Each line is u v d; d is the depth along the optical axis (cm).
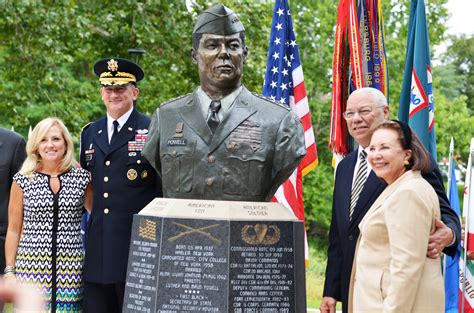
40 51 1188
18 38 1160
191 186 395
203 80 402
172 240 368
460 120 1969
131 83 492
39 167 483
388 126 361
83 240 560
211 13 398
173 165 399
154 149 410
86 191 496
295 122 398
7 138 540
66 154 481
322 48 1928
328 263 448
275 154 392
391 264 334
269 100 404
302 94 617
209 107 400
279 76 615
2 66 1236
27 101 1239
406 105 594
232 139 392
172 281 366
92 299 474
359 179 424
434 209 343
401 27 1953
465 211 544
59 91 1296
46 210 473
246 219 368
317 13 1939
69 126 1285
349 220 420
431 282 339
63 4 1176
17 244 486
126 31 1252
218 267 363
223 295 362
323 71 1923
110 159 481
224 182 390
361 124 423
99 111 1573
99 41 1281
